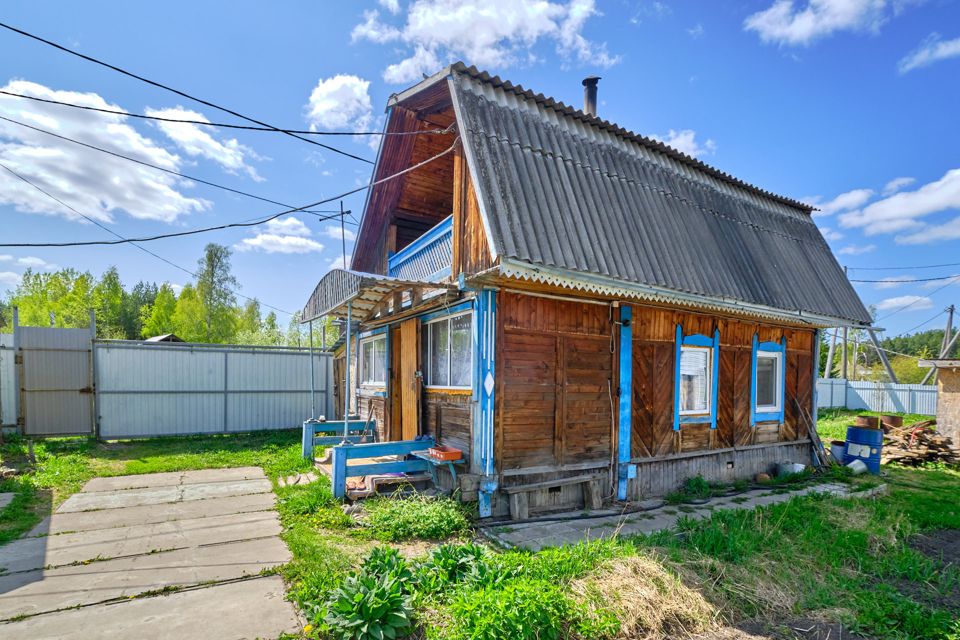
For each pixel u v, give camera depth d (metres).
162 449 10.43
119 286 42.72
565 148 6.86
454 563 4.02
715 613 3.74
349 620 3.19
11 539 5.11
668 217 7.57
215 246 35.81
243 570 4.34
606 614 3.47
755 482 8.76
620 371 7.12
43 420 10.90
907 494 8.09
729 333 8.79
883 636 3.57
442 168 9.41
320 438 9.88
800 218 10.83
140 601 3.75
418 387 7.85
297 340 26.53
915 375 35.62
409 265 8.77
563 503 6.60
